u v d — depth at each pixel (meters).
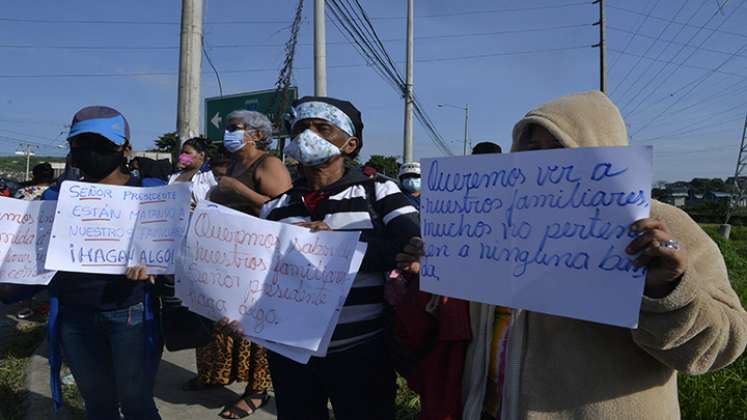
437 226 1.62
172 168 5.91
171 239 2.29
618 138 1.46
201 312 2.12
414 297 1.81
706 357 1.27
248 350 3.52
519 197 1.45
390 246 1.96
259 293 2.03
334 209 2.08
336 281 1.93
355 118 2.19
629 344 1.38
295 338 1.94
